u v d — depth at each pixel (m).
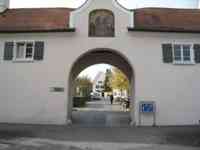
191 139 11.05
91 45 15.48
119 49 15.41
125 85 31.95
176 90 15.21
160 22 16.64
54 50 15.56
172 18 17.33
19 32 15.79
